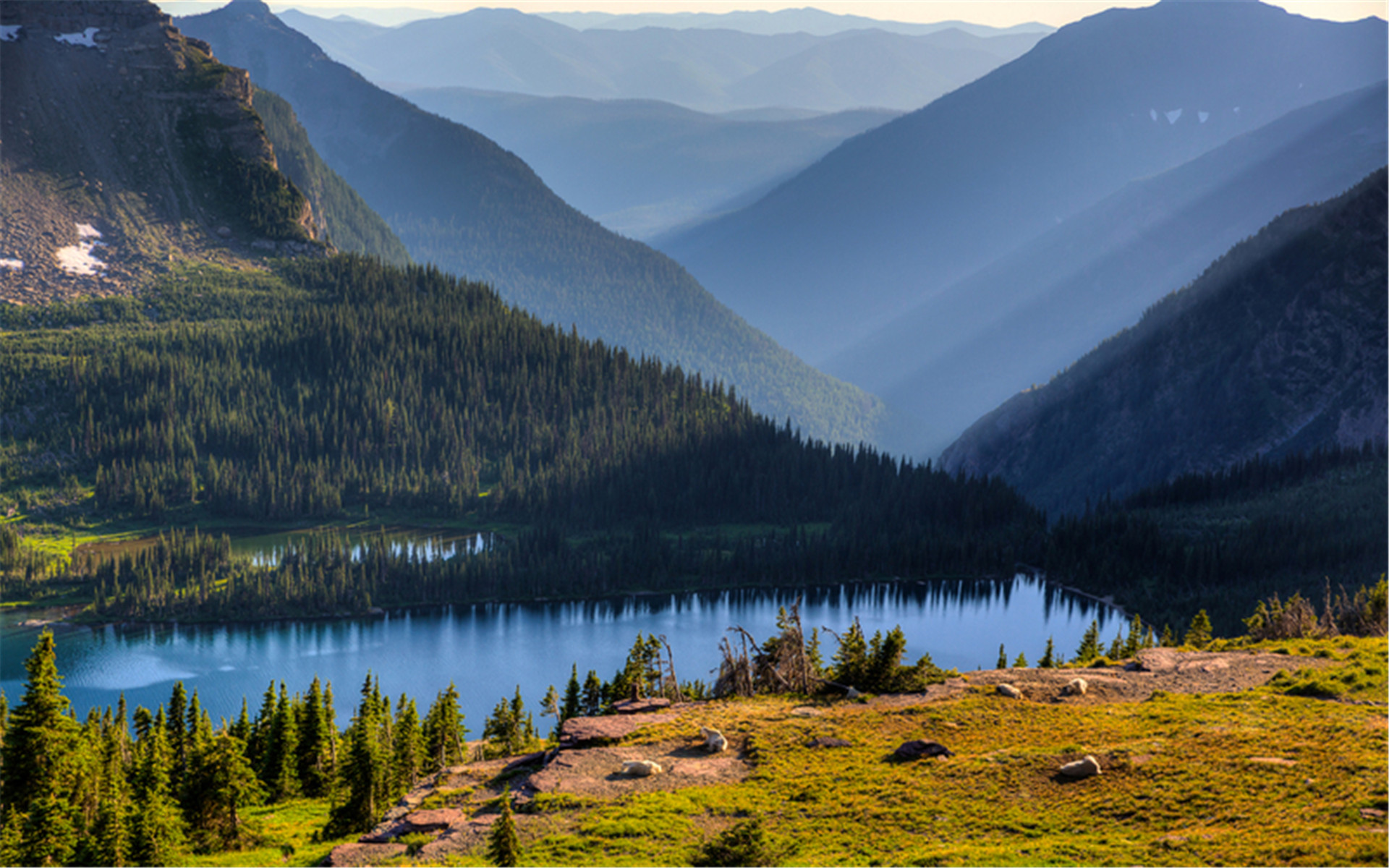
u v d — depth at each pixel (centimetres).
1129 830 5125
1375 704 6750
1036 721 6888
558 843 5366
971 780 5888
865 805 5669
